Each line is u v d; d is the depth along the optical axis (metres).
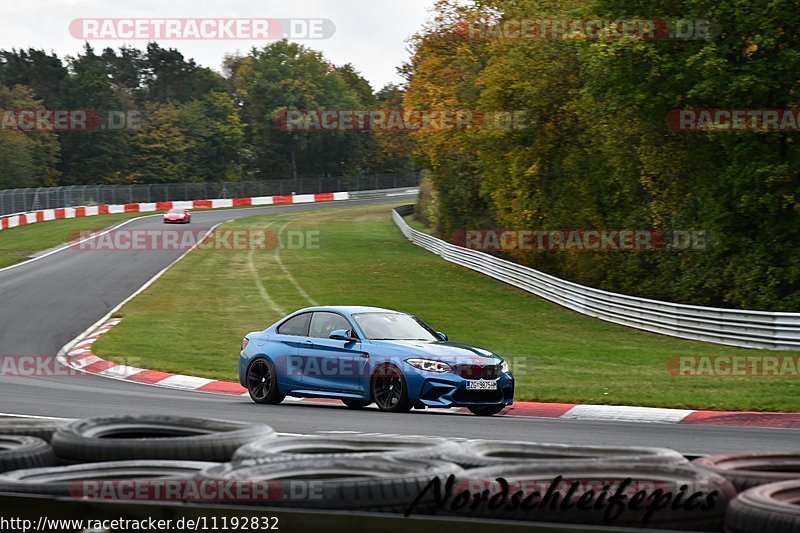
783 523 3.62
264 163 124.69
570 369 19.34
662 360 20.89
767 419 13.57
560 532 3.58
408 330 14.81
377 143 126.81
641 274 34.09
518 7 38.06
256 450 5.05
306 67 125.50
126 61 132.88
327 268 47.78
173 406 14.09
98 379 18.89
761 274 28.69
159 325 28.00
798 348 21.97
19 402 14.39
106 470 4.71
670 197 31.98
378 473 4.46
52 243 59.59
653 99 29.17
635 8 30.45
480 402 13.59
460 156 52.03
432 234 67.38
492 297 36.06
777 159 28.08
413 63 67.19
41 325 28.55
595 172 35.88
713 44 27.77
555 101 37.47
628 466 4.26
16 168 91.50
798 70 27.09
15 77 114.56
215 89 134.88
